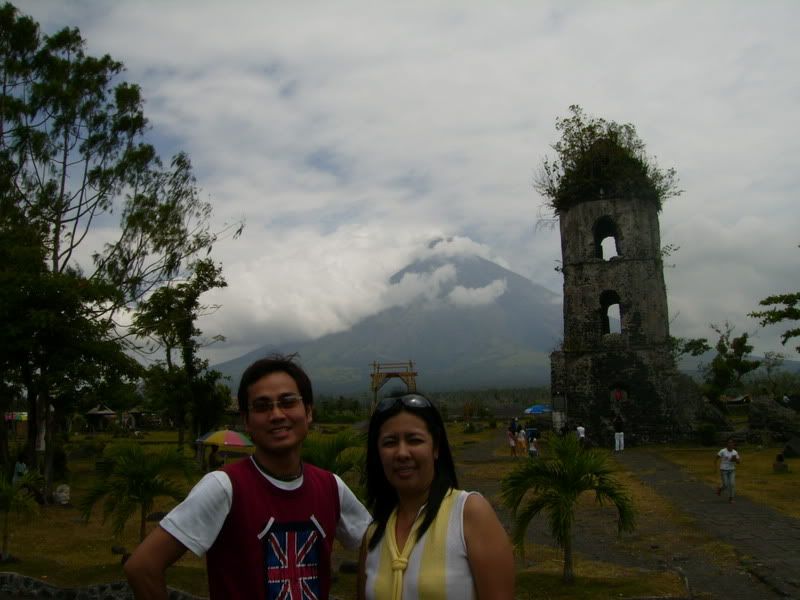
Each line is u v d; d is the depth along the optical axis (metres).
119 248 27.14
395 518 3.43
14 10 25.88
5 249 21.64
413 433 3.39
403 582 3.12
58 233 25.97
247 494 3.34
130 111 27.64
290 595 3.29
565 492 9.79
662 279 34.16
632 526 10.13
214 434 23.42
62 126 26.23
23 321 19.03
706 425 31.47
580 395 33.25
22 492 12.52
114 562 12.41
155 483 11.70
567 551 9.79
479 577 3.07
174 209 27.95
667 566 11.40
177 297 30.11
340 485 3.80
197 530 3.20
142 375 22.72
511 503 10.16
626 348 33.16
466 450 35.00
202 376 31.36
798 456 27.16
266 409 3.49
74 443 39.44
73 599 10.27
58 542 14.49
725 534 13.65
